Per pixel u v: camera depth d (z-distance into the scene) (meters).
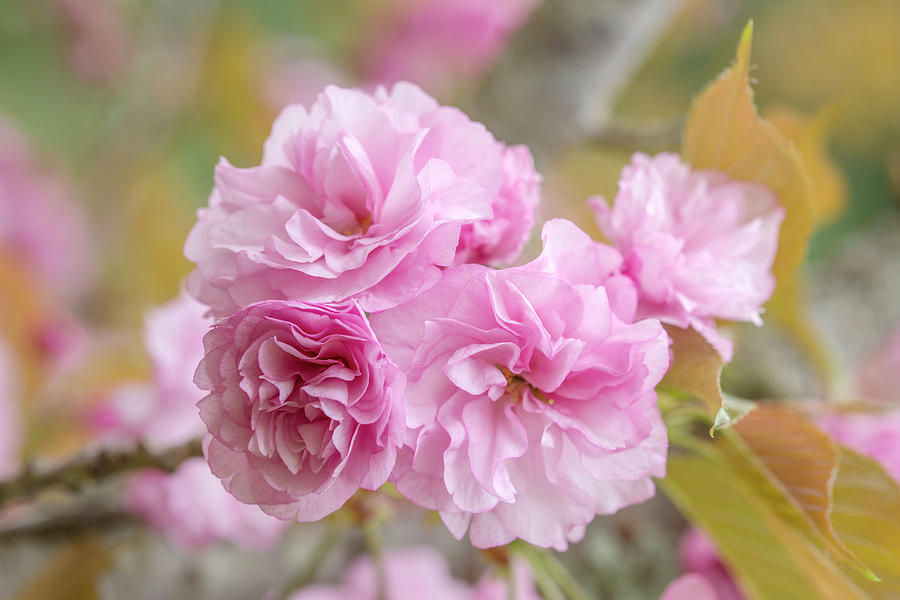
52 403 0.73
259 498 0.36
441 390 0.36
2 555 0.58
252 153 1.11
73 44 1.29
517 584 0.44
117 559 0.54
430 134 0.37
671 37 1.20
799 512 0.40
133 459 0.44
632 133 0.62
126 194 1.10
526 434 0.37
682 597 0.45
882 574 0.41
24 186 1.08
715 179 0.41
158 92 1.13
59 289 1.06
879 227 0.76
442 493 0.36
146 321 0.52
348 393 0.36
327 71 1.25
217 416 0.36
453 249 0.36
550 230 0.37
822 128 0.50
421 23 1.20
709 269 0.39
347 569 0.56
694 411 0.40
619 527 0.54
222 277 0.37
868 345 0.67
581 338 0.36
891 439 0.47
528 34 0.64
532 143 0.63
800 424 0.40
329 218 0.37
